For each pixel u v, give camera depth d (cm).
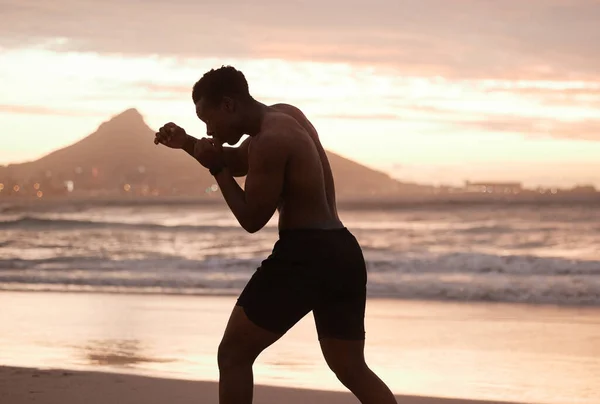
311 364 580
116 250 2166
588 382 515
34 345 680
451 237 2683
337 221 278
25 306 988
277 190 265
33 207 7062
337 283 269
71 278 1363
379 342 690
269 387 489
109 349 655
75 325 807
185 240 2527
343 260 269
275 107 298
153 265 1603
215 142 278
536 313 916
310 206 270
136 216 4981
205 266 1565
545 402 457
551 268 1399
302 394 465
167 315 888
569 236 2695
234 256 1978
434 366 573
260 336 265
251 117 277
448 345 670
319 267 265
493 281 1254
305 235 267
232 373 265
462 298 1088
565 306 991
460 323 820
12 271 1519
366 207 5991
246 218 266
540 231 2930
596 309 957
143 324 812
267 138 266
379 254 1861
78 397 444
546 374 543
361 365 281
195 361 597
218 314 896
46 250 2158
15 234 2736
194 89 281
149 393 456
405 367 570
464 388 496
